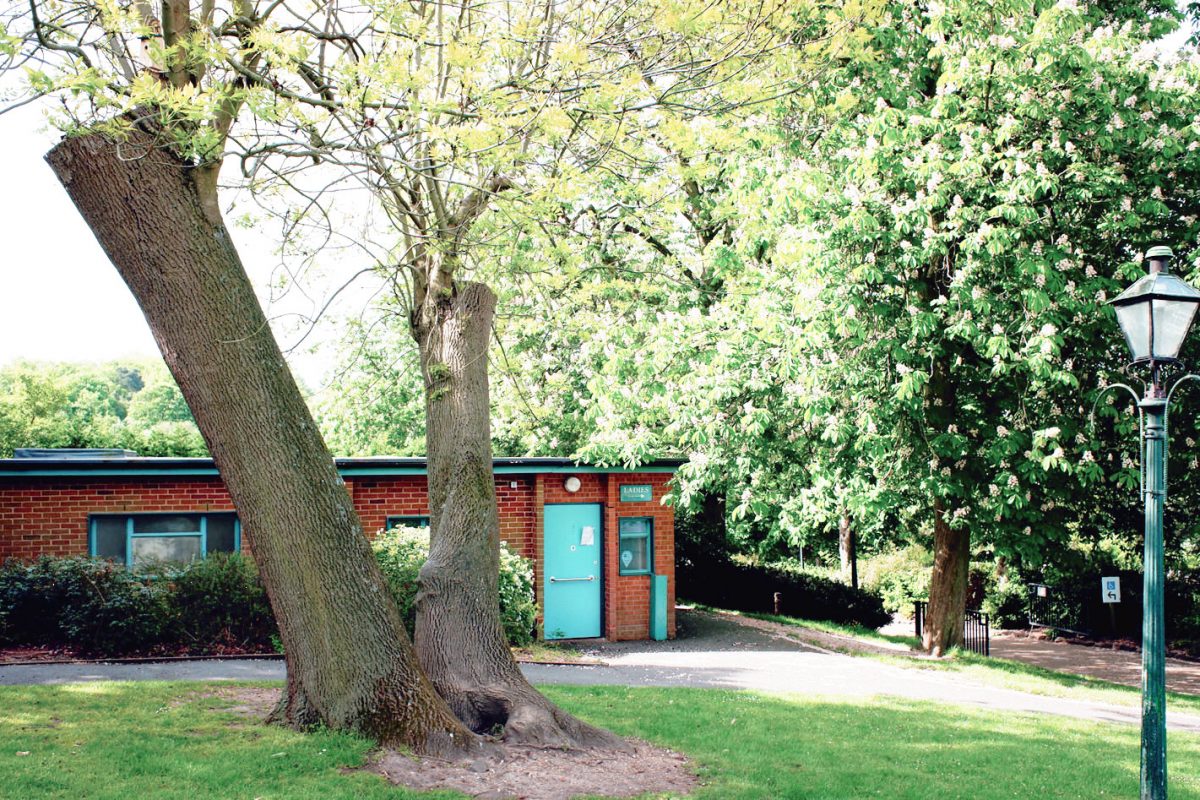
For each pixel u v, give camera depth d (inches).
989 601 1045.8
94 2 279.4
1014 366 558.6
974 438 628.4
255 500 298.2
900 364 560.4
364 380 1005.8
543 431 821.9
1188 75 562.6
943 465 613.3
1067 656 842.8
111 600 508.1
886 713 449.1
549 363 826.2
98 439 1311.5
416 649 353.7
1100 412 587.8
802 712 438.6
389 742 301.1
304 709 310.7
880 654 669.9
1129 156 581.3
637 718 396.8
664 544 723.4
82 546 599.8
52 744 290.4
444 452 366.9
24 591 509.7
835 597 954.1
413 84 297.4
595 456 671.1
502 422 866.8
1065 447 597.0
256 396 293.0
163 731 309.3
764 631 770.8
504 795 274.7
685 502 653.9
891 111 535.5
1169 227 593.9
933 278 625.9
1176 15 649.0
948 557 700.7
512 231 398.3
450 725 312.0
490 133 297.4
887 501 595.5
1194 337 591.5
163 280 281.0
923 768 342.6
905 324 576.4
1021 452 605.6
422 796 264.1
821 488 604.4
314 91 335.6
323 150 311.6
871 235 559.5
